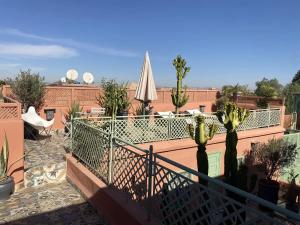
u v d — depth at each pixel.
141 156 4.48
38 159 7.59
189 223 3.64
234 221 2.97
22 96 11.65
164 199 4.02
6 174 6.39
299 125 16.91
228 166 5.53
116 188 5.26
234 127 5.45
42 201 6.06
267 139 11.98
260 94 18.28
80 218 5.34
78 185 6.55
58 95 12.69
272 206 2.45
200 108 18.11
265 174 10.66
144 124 8.66
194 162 9.48
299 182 12.00
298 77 36.44
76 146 7.11
